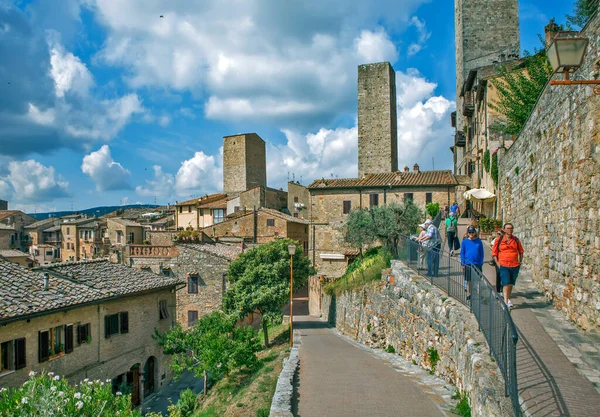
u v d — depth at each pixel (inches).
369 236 1445.6
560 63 312.3
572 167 477.7
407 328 735.7
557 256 532.1
